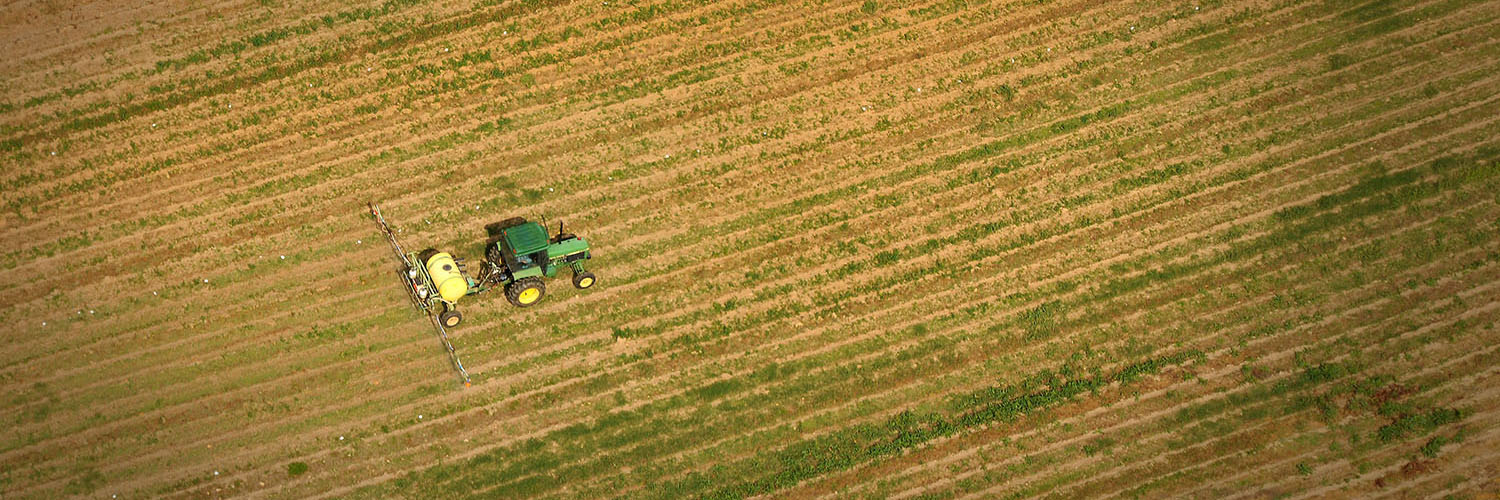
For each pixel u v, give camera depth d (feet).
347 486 86.17
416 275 90.84
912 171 100.68
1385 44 106.11
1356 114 102.12
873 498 85.92
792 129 103.19
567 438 88.12
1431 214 96.37
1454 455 86.02
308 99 104.32
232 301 93.61
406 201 98.78
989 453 87.56
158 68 105.40
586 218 98.12
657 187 99.96
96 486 85.66
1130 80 105.40
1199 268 94.73
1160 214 97.66
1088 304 93.30
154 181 99.66
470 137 102.37
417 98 104.53
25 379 89.66
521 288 89.40
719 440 88.22
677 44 108.06
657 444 88.02
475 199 98.99
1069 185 99.45
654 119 103.65
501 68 106.11
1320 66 105.09
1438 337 90.58
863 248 96.53
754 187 99.96
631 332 92.38
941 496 85.92
